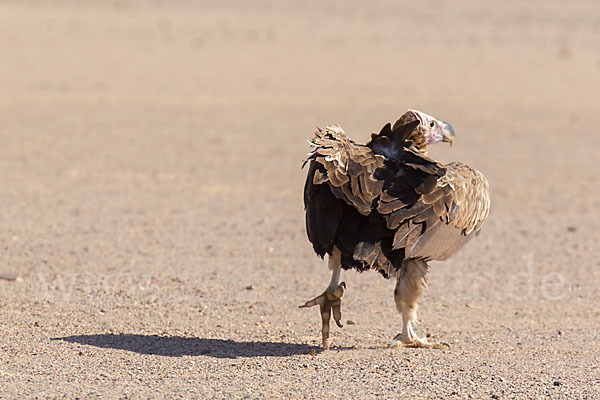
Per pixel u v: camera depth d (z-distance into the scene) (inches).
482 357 1279.5
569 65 6358.3
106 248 1926.7
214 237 2068.2
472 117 4274.1
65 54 5910.4
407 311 1305.4
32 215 2246.6
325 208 1190.3
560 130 4001.0
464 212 1266.0
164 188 2667.3
